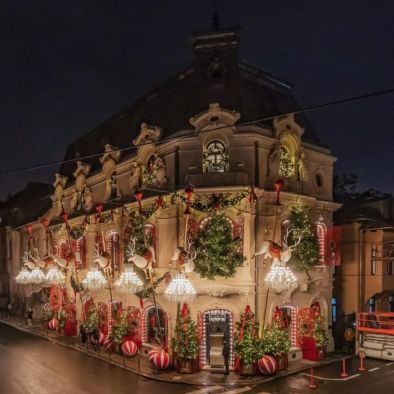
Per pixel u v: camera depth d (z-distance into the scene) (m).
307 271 24.23
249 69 26.66
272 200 23.66
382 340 24.80
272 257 20.48
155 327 25.39
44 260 31.27
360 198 36.38
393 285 30.44
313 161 26.77
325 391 19.09
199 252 21.61
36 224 42.78
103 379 21.14
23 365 23.95
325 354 24.83
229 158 23.27
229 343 22.55
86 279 25.89
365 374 21.70
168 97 27.61
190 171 23.59
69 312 32.84
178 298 20.14
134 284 22.31
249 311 21.84
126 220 27.83
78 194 34.66
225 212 22.70
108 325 28.91
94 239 31.62
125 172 28.53
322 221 26.39
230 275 21.59
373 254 30.09
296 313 24.67
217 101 24.52
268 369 20.98
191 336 21.78
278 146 24.16
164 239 24.39
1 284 53.38
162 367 22.02
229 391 19.12
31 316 38.59
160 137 25.45
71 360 25.06
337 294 30.31
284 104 27.69
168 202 23.89
